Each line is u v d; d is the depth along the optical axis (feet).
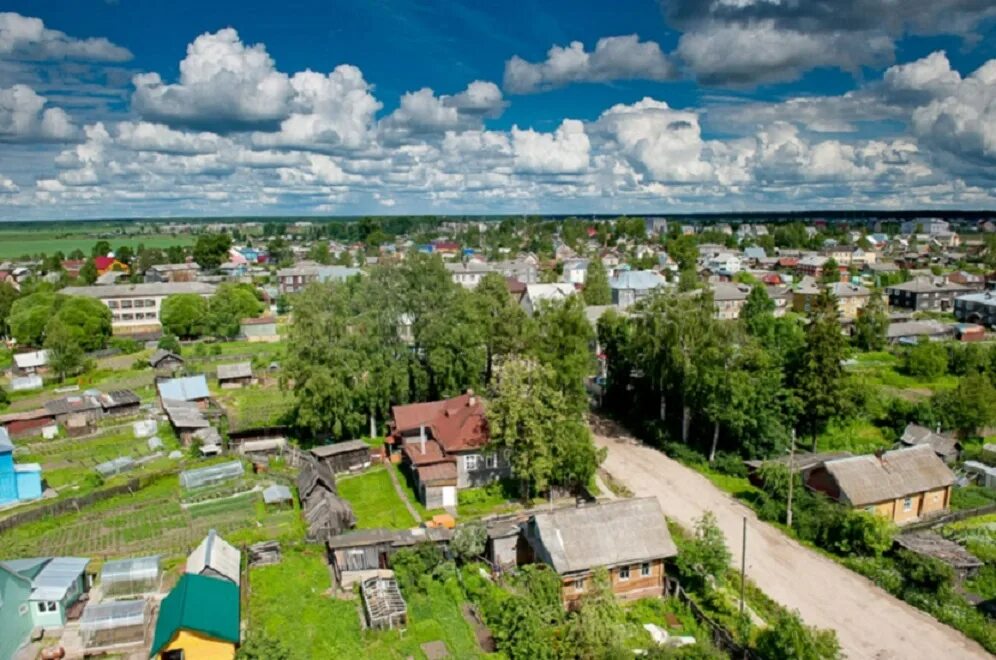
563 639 116.57
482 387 240.12
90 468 217.56
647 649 118.73
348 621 130.00
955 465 208.74
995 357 306.96
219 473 201.26
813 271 634.43
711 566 137.08
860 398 238.89
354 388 220.84
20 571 134.51
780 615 123.65
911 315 437.99
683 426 225.15
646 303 239.71
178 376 326.03
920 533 163.94
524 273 576.61
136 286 460.55
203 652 114.01
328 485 183.93
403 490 196.75
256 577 146.92
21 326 387.75
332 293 228.22
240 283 517.55
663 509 181.98
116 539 166.91
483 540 152.76
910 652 123.54
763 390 213.05
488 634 126.72
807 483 180.96
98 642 124.36
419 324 236.22
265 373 327.06
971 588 144.36
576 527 140.87
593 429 250.78
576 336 218.79
